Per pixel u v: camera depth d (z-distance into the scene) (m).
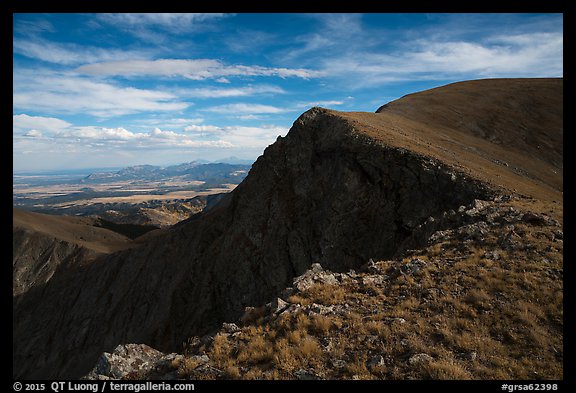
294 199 45.06
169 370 11.05
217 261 50.59
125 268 75.62
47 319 82.06
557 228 17.05
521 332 10.25
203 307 48.00
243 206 51.31
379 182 35.75
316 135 47.62
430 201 31.89
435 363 9.00
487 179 31.83
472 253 16.44
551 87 101.44
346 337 11.01
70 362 63.62
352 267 33.94
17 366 71.94
